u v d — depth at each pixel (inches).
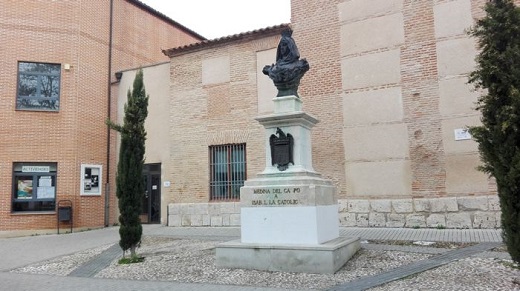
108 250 458.9
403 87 534.6
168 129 721.0
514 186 236.2
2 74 669.9
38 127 683.4
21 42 685.3
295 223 323.3
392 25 547.5
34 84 691.4
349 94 563.8
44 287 308.5
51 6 709.3
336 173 560.7
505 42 248.4
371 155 544.1
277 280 292.5
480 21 256.5
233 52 657.0
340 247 317.1
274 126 352.2
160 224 705.6
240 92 644.1
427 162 513.7
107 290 290.5
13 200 660.7
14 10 685.9
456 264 305.7
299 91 592.4
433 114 515.5
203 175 653.3
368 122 550.0
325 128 573.0
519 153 232.7
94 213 723.4
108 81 777.6
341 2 580.7
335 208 366.3
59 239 591.2
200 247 433.7
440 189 505.0
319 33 590.6
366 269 309.1
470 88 499.2
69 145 697.0
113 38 796.6
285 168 342.3
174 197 668.1
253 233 335.9
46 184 681.6
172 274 327.0
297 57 361.4
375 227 529.0
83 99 723.4
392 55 544.1
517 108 232.7
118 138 781.3
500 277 265.6
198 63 680.4
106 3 786.8
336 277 291.3
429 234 451.5
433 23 525.0
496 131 240.8
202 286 287.3
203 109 667.4
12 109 670.5
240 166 637.3
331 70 578.2
